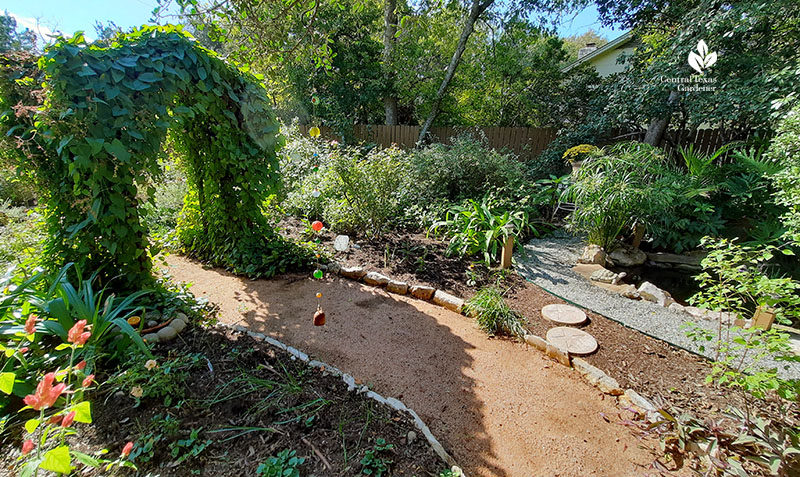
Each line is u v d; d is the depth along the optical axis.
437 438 1.71
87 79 1.92
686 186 4.57
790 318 2.89
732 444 1.59
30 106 1.90
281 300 2.95
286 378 1.91
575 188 4.61
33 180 2.16
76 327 1.20
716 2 4.98
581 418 1.89
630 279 4.10
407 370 2.18
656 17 6.56
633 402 1.98
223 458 1.40
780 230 4.04
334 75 8.52
